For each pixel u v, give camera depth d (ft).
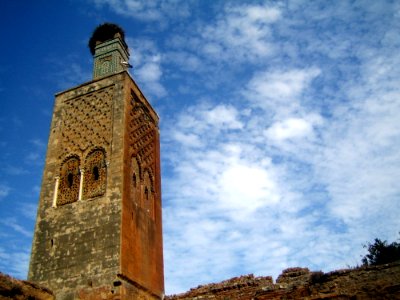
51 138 90.17
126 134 84.84
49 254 74.64
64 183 83.15
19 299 58.75
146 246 80.53
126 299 67.41
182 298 71.05
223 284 69.82
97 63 102.12
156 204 90.84
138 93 96.78
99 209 76.28
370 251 115.24
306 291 61.31
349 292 58.29
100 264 69.97
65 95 95.25
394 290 56.18
